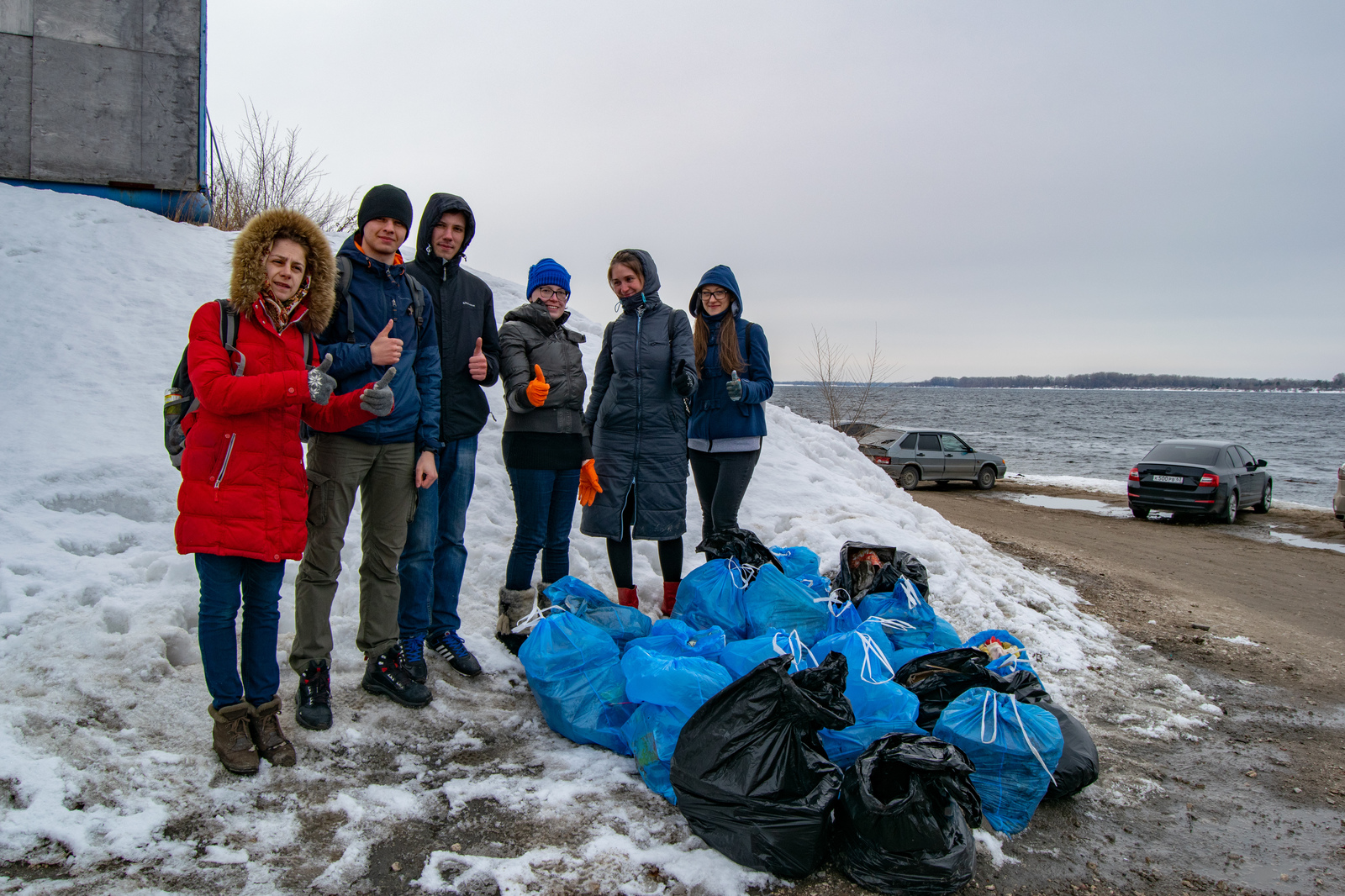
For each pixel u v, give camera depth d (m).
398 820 2.74
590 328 9.79
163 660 3.39
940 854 2.55
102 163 8.39
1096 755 3.39
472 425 3.89
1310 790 3.63
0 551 3.87
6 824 2.43
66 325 6.02
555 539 4.32
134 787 2.70
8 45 7.90
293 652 3.24
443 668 3.87
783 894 2.55
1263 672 5.40
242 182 11.90
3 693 3.02
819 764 2.73
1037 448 52.97
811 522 6.62
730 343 4.94
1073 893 2.71
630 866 2.59
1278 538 14.18
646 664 3.16
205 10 8.79
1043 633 5.43
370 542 3.42
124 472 4.70
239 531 2.76
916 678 3.54
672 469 4.60
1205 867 2.94
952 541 7.54
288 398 2.76
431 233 3.73
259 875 2.40
